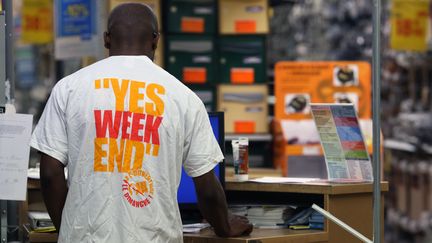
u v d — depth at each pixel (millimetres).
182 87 3451
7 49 4215
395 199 9062
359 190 4102
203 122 3449
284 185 4102
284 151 6922
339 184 4043
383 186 4250
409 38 8484
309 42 8992
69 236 3320
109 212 3285
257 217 4141
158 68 3477
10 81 4203
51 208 3438
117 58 3465
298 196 4344
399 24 8484
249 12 7379
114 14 3543
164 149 3344
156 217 3316
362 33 8969
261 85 7418
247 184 4180
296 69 7227
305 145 6918
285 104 7211
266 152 7504
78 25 6965
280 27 8953
